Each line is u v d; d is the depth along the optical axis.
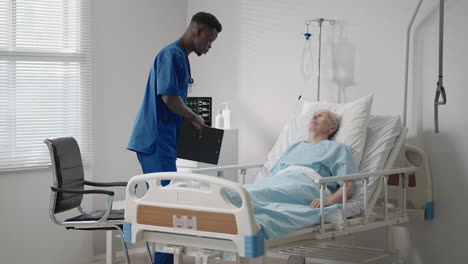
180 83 2.99
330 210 2.75
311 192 2.93
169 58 2.93
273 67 4.12
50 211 3.00
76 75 3.77
